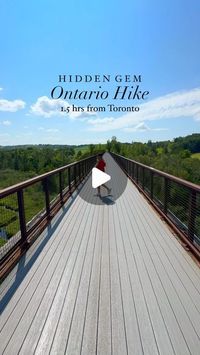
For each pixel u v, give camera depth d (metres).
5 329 2.55
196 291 3.21
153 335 2.47
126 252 4.36
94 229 5.53
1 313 2.79
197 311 2.82
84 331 2.53
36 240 4.91
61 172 7.79
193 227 4.34
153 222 6.02
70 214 6.71
